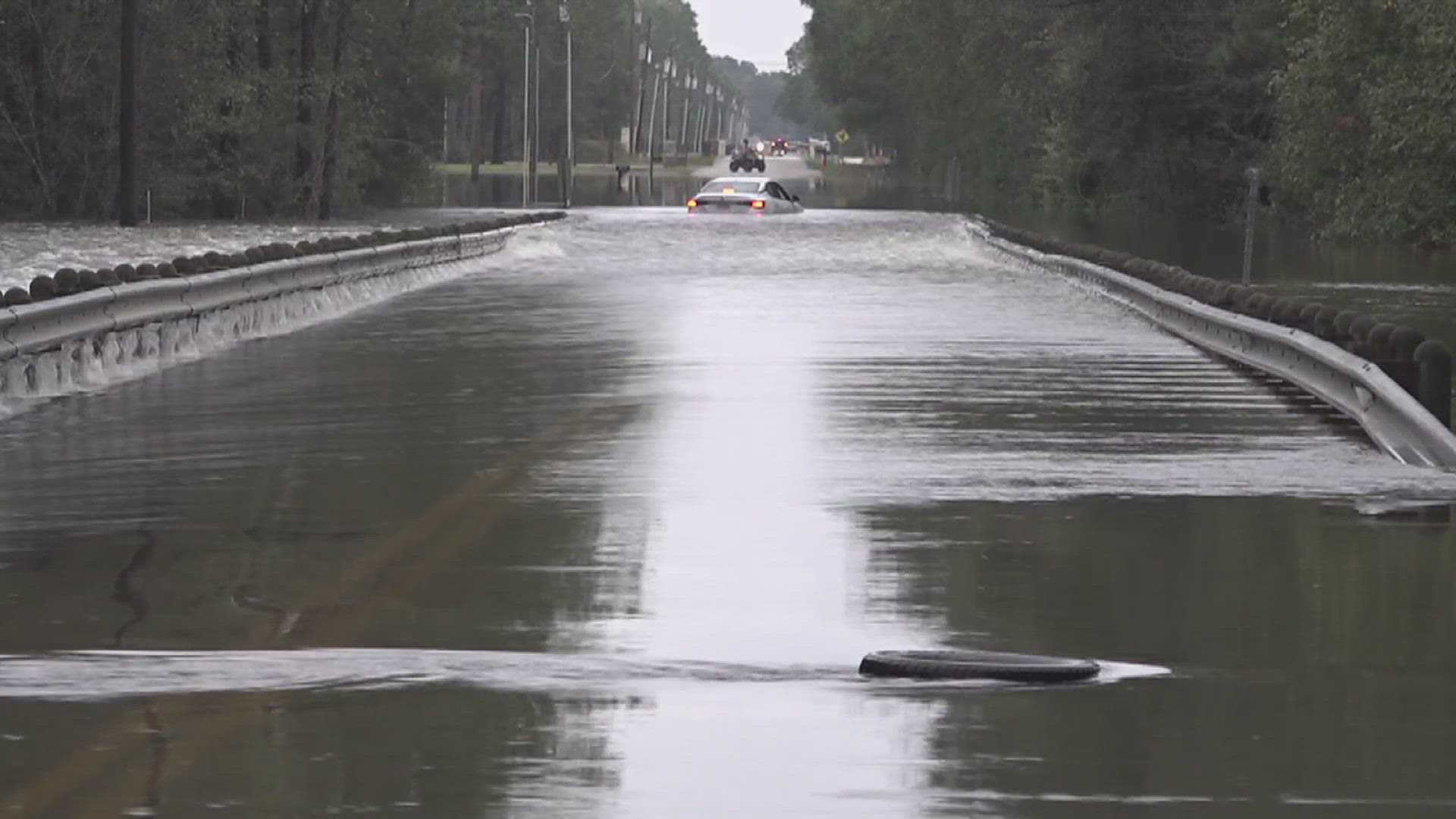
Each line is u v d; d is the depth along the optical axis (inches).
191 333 1795.0
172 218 5152.6
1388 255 3900.1
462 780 510.0
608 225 4293.8
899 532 908.6
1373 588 788.0
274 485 1042.1
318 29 5472.4
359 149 6127.0
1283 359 1590.8
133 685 617.6
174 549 863.1
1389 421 1226.0
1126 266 2411.4
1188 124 5807.1
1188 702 602.9
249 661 650.8
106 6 4778.5
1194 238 4763.8
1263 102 5487.2
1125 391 1517.0
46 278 1514.5
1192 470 1111.0
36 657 657.6
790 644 682.8
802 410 1373.0
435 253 2847.0
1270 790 507.8
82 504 982.4
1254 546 883.4
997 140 7780.5
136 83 4515.3
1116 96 5748.0
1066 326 2102.6
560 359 1718.8
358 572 809.5
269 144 5349.4
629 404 1398.9
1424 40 2866.6
